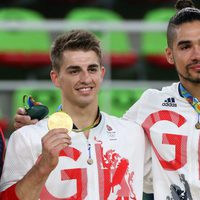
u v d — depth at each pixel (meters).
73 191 11.08
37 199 10.41
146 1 35.22
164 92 12.46
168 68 31.55
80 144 11.34
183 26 11.58
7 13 32.56
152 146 12.06
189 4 12.49
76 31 11.38
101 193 11.13
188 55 11.45
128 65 31.05
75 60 11.02
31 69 30.62
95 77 11.12
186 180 11.68
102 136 11.55
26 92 25.30
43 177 10.08
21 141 11.12
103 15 33.56
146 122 12.26
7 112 25.86
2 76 30.77
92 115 11.48
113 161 11.37
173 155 11.85
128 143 11.65
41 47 30.02
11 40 29.92
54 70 11.48
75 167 11.17
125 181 11.34
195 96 12.05
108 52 24.81
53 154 9.90
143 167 11.84
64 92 11.27
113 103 25.33
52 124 10.47
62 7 34.72
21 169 10.98
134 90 25.62
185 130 11.98
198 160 11.79
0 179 10.95
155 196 11.84
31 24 24.91
